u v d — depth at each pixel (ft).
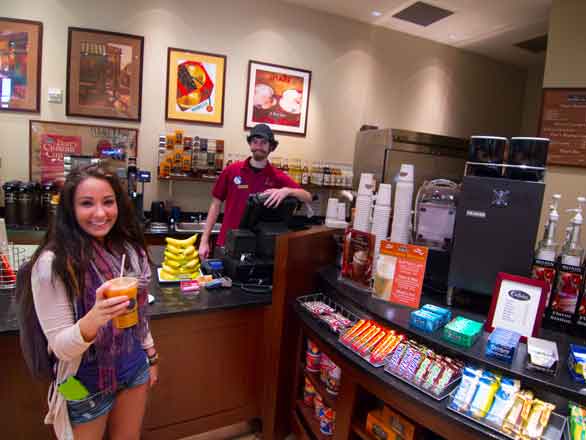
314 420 6.29
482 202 4.81
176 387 6.30
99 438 4.45
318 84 13.82
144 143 12.00
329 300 6.46
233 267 6.98
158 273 7.14
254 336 6.85
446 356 4.27
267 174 9.96
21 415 5.32
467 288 5.01
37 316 3.90
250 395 7.03
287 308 6.48
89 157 9.78
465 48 15.94
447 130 16.42
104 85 11.39
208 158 12.16
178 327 6.13
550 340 4.44
